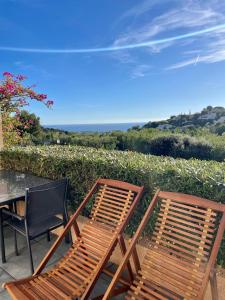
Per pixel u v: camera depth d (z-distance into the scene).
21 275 2.39
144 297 1.72
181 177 1.96
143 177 2.20
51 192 2.42
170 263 1.74
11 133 5.71
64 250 2.80
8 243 2.99
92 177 2.63
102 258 1.96
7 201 2.34
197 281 1.58
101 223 2.28
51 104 6.24
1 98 5.58
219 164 2.36
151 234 2.16
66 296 1.74
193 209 1.73
